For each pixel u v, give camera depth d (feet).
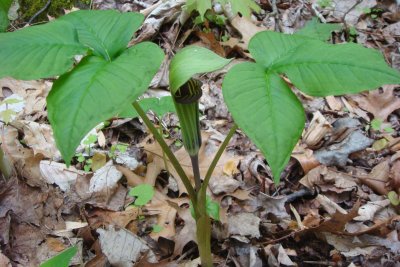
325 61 1.48
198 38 3.77
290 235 2.46
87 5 3.86
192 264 2.28
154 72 1.37
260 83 1.42
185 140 1.74
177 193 2.70
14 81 3.18
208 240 2.05
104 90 1.32
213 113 3.25
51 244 2.33
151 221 2.50
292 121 1.34
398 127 3.37
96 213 2.51
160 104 2.43
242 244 2.40
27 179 2.52
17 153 2.67
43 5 3.76
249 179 2.81
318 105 3.43
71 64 1.44
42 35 1.49
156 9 3.72
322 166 2.86
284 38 1.63
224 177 2.72
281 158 1.28
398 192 2.76
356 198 2.78
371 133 3.28
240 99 1.38
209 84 3.41
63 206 2.52
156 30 3.65
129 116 2.31
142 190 2.38
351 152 3.03
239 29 3.74
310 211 2.67
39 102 3.11
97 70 1.38
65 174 2.68
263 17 4.11
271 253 2.35
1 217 2.35
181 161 2.77
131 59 1.42
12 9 3.68
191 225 2.41
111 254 2.28
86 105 1.28
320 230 2.47
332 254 2.43
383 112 3.39
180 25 3.75
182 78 1.42
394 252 2.44
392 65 3.96
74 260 2.27
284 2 4.34
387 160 2.97
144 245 2.33
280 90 1.41
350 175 2.87
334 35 4.11
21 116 3.01
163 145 1.77
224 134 3.11
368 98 3.46
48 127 2.94
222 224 2.45
